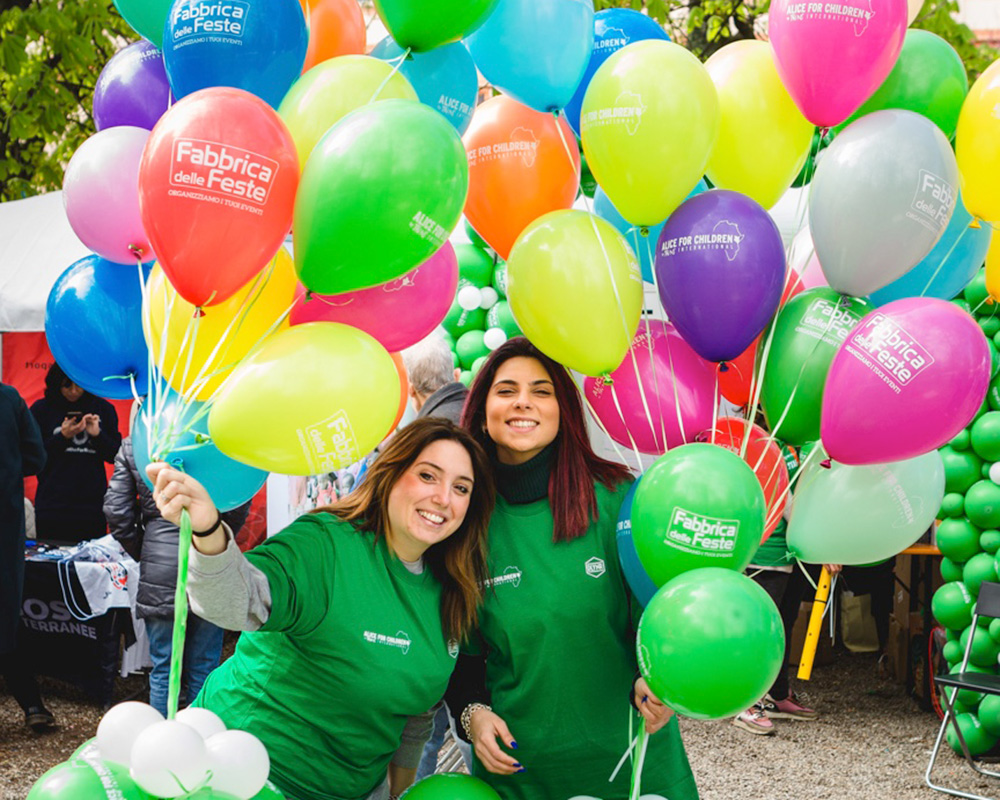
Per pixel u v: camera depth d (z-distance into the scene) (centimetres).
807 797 496
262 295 223
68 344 237
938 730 604
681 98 222
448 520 234
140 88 239
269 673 231
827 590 623
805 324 241
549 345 238
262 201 197
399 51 244
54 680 645
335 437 205
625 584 251
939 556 665
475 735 248
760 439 252
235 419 203
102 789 190
